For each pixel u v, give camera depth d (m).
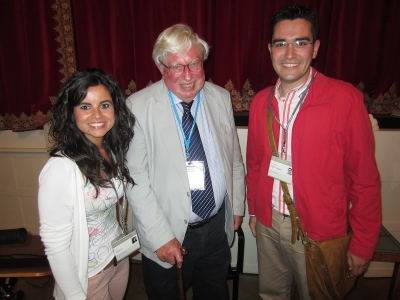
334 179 1.20
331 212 1.22
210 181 1.31
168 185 1.24
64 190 0.95
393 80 1.97
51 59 2.06
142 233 1.25
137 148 1.22
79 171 0.98
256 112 1.37
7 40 2.05
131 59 2.08
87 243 1.04
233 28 1.94
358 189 1.20
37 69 2.08
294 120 1.20
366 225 1.21
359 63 1.96
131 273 2.26
